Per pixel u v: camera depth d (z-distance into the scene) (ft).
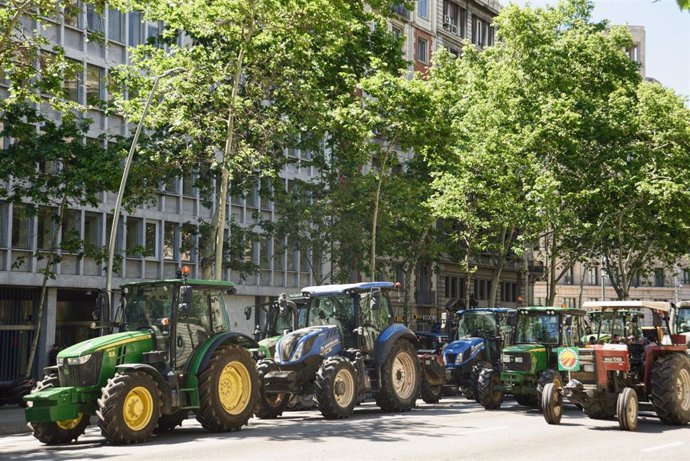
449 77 154.30
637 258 177.99
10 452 51.67
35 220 129.49
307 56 103.96
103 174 97.86
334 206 127.34
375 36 125.29
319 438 54.80
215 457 45.27
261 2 94.53
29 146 97.25
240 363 61.62
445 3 226.79
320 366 72.74
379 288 79.30
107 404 52.70
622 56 162.71
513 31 154.61
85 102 136.36
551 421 65.57
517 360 81.05
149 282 60.39
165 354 58.39
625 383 66.28
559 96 151.74
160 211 148.77
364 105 119.03
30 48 79.25
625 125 152.35
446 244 149.89
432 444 51.67
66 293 136.67
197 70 101.35
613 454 48.88
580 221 152.46
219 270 99.40
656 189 147.54
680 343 74.08
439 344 115.44
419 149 122.72
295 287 177.37
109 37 140.97
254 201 167.22
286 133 105.29
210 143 105.60
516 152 140.87
